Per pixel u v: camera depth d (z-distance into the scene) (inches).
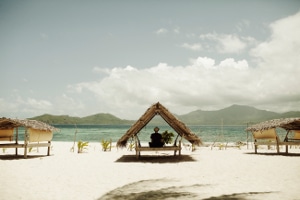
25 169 405.1
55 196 248.7
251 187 284.0
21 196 248.7
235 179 328.8
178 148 534.3
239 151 711.1
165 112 499.2
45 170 397.1
